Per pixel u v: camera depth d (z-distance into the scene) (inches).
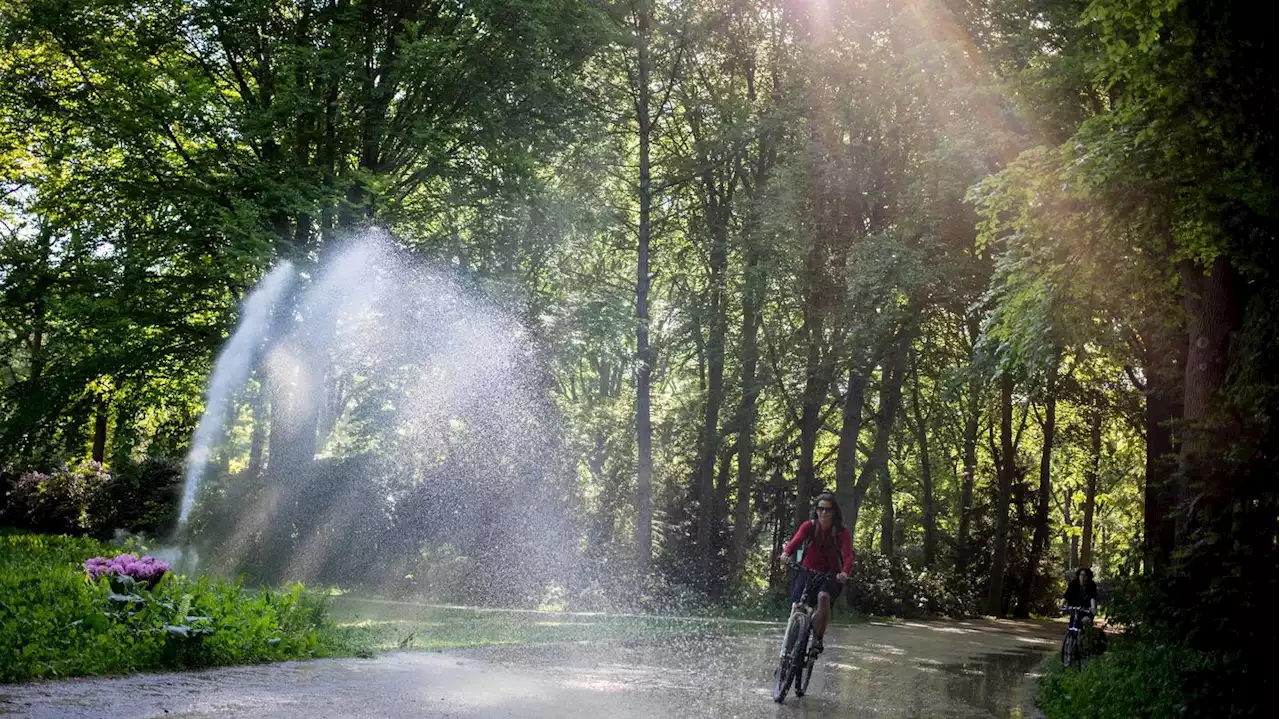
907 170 1192.2
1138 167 471.2
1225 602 390.6
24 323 1008.2
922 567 1768.0
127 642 382.3
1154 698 416.8
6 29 984.3
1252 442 407.5
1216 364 671.1
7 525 1279.5
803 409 1407.5
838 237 1264.8
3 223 1171.9
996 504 1999.3
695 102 1378.0
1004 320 616.7
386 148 1085.1
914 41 1000.9
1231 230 480.7
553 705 375.6
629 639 743.7
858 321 1190.3
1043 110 713.0
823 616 461.4
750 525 1628.9
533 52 1069.1
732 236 1359.5
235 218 932.6
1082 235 538.6
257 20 1008.9
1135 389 1359.5
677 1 1338.6
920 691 528.7
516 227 1093.8
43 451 1035.9
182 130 1007.6
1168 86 430.3
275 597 526.3
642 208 1325.0
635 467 1389.0
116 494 1285.7
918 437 1824.6
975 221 1094.4
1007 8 908.0
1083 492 2319.1
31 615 371.9
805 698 464.4
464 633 686.5
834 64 1206.9
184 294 1012.5
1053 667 658.8
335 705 334.6
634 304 1330.0
